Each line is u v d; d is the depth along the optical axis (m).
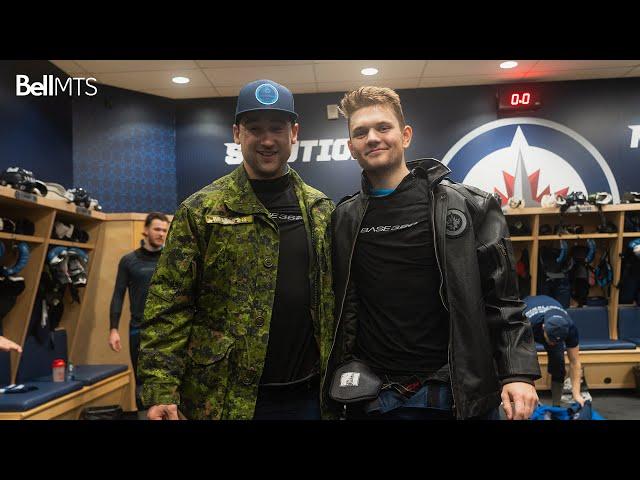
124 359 4.79
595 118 6.16
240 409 1.48
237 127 1.60
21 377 3.66
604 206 5.54
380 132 1.50
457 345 1.38
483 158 6.24
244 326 1.50
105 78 5.52
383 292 1.49
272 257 1.54
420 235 1.48
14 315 3.75
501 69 5.71
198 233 1.53
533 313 3.44
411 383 1.43
